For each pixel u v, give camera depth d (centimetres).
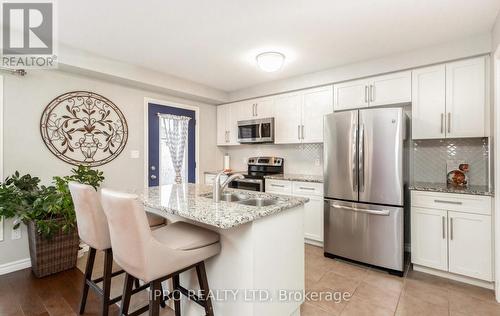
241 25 225
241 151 486
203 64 321
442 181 289
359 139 268
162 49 277
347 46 267
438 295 216
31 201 242
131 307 200
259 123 402
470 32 237
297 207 182
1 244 253
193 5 195
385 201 255
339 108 331
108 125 330
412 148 306
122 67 313
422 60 270
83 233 179
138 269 127
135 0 188
